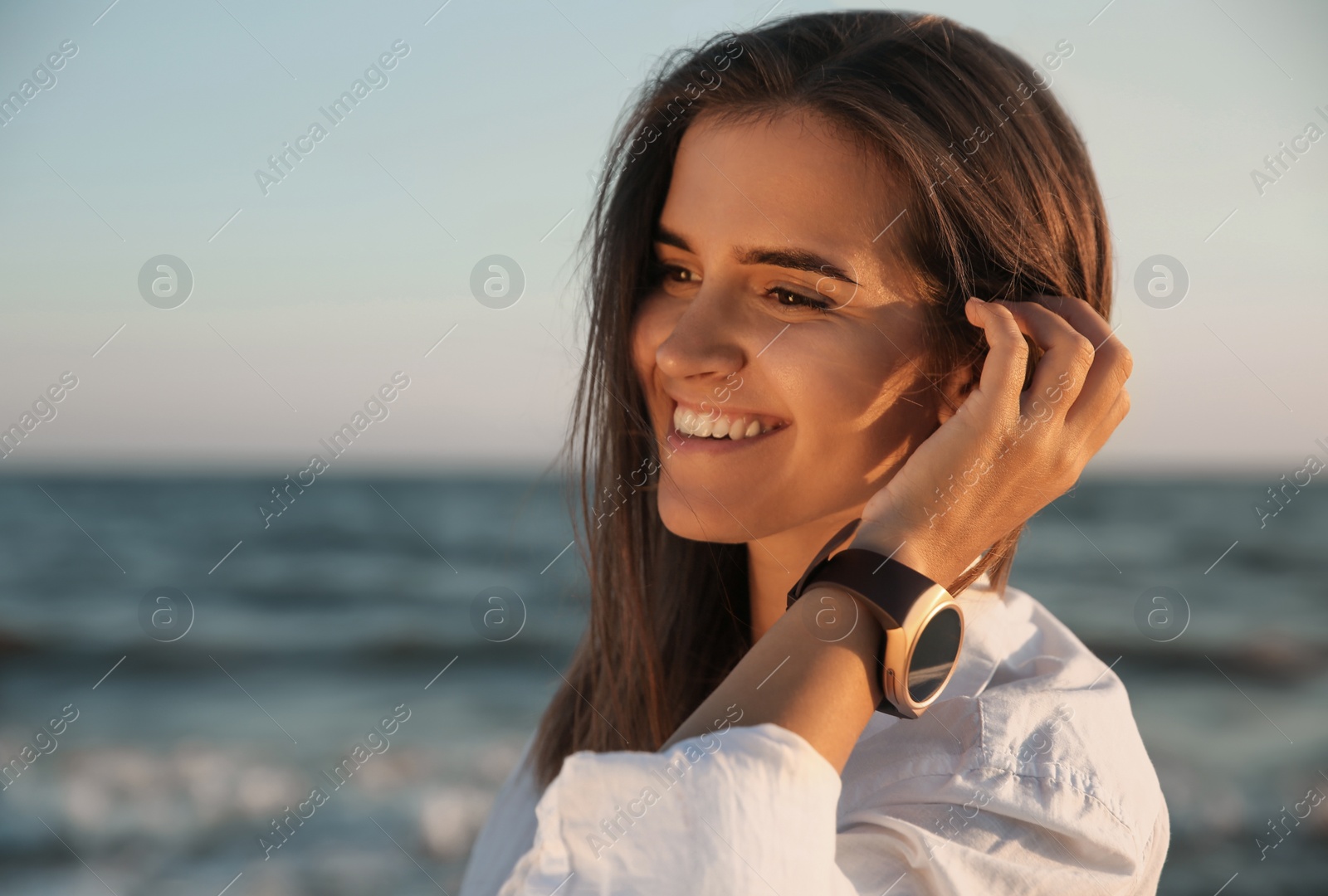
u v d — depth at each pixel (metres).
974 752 0.99
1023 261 1.21
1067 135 1.33
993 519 1.04
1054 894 0.91
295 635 14.73
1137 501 26.62
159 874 6.39
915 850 0.91
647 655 1.53
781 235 1.14
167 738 9.87
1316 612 14.97
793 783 0.76
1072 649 1.24
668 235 1.26
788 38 1.22
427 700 10.92
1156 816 1.07
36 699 11.83
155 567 19.81
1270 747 8.90
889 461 1.18
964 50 1.22
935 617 0.92
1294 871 6.20
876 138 1.13
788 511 1.19
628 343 1.41
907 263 1.15
